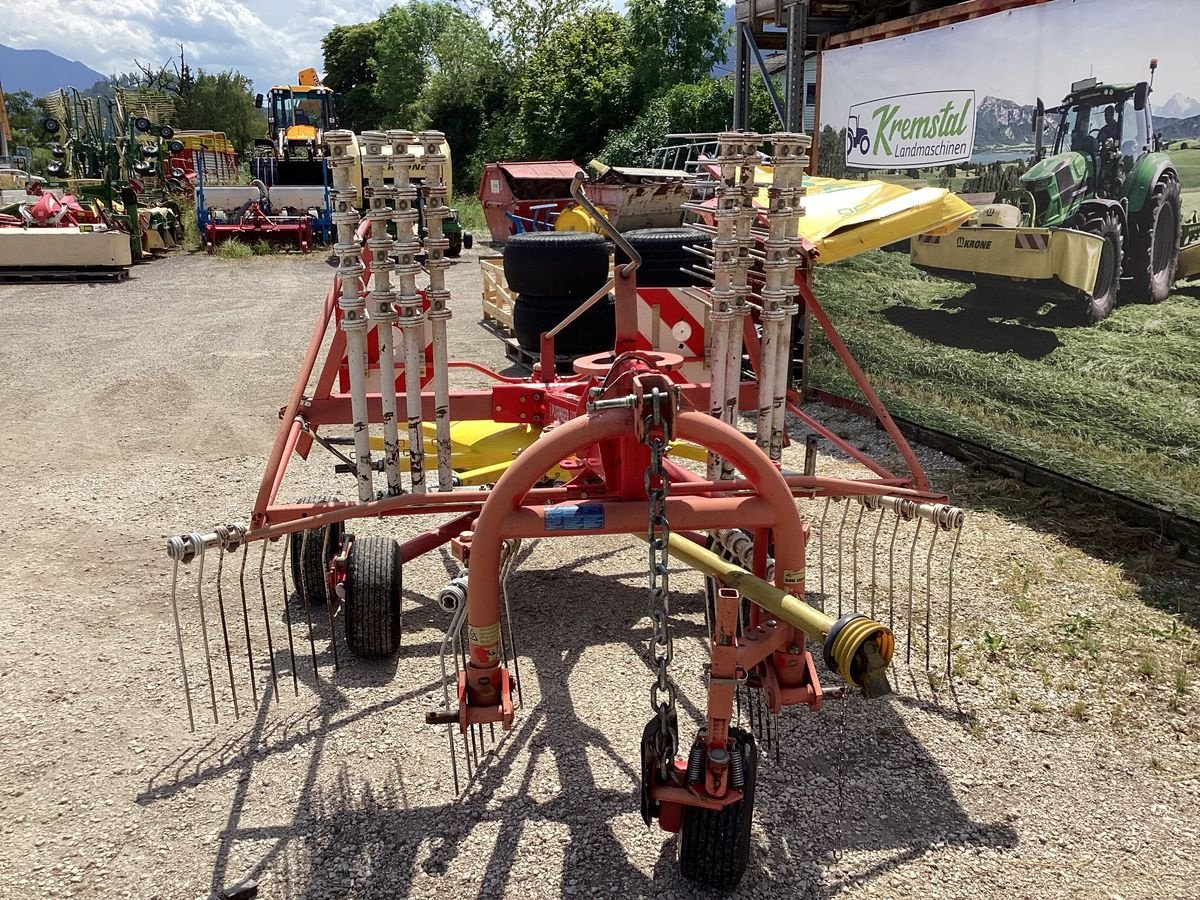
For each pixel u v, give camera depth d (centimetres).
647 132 2661
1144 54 548
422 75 4884
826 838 319
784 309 345
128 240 1703
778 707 324
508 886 296
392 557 415
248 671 420
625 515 304
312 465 697
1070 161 605
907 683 414
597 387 364
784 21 952
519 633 459
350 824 323
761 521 308
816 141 898
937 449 744
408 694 403
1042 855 313
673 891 295
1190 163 525
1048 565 527
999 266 663
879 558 539
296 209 2159
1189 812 334
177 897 292
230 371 982
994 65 662
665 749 276
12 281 1638
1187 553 539
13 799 336
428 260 336
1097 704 399
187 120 5194
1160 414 558
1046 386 637
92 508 611
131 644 443
